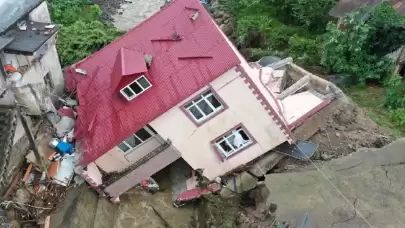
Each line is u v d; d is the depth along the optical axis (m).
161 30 16.64
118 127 14.94
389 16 21.69
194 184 16.55
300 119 16.55
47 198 14.66
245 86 14.18
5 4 15.55
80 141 15.91
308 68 23.86
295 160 15.73
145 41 16.62
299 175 13.38
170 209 16.19
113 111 15.38
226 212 14.70
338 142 16.03
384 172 13.19
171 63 15.06
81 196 14.95
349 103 17.77
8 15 15.07
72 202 14.59
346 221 11.77
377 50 22.47
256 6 29.92
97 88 16.70
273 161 15.90
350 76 22.81
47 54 16.22
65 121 16.72
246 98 14.51
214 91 14.26
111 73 16.45
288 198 12.63
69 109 17.22
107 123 15.30
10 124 13.62
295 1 28.36
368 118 17.48
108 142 14.89
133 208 16.19
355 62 22.38
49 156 15.73
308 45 24.95
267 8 29.98
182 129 15.03
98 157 14.98
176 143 15.33
